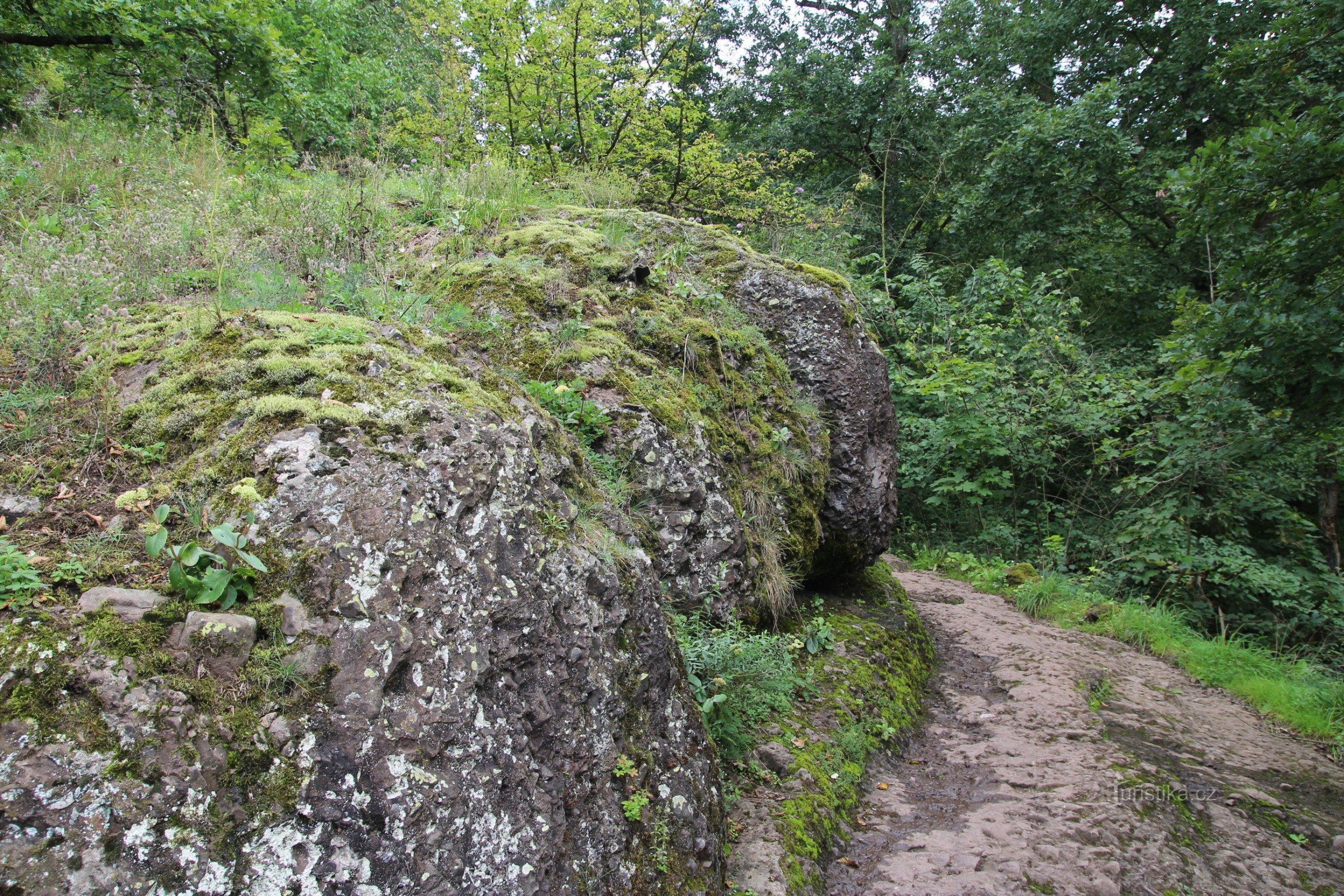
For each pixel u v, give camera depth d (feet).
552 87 30.86
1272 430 21.36
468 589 7.09
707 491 13.48
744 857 9.27
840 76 51.96
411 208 18.48
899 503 39.52
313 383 7.89
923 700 16.71
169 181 16.90
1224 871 11.82
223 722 5.72
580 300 14.92
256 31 25.93
